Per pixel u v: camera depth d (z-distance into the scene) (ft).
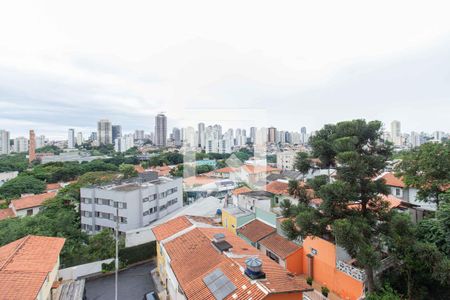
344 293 41.55
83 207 90.79
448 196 41.81
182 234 48.60
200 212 82.94
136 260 62.18
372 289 35.27
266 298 27.17
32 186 133.49
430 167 55.36
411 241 32.73
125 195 84.07
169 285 44.09
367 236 32.63
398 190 80.02
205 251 39.68
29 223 62.64
